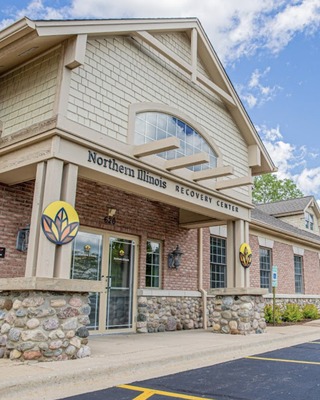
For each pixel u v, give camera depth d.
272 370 5.58
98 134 6.41
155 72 8.03
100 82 6.73
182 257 10.92
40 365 4.86
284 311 13.59
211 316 11.36
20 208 7.39
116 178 6.72
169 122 8.27
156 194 7.68
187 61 9.00
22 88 6.69
